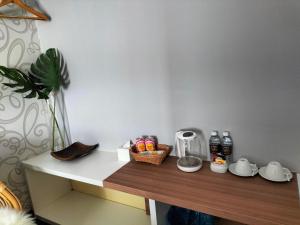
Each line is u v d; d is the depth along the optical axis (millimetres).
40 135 2117
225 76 1402
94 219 1925
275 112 1327
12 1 1683
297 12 1168
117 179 1455
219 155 1494
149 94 1668
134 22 1585
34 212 2035
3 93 1831
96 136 2025
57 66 1905
